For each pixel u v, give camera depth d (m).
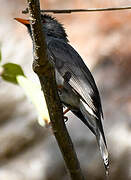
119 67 14.42
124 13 15.64
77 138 12.98
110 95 13.68
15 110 14.91
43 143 13.75
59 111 6.62
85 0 16.52
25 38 16.75
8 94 15.38
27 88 6.41
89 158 12.63
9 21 17.72
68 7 16.77
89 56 14.89
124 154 12.40
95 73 14.45
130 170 12.22
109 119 13.02
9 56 16.30
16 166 13.59
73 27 15.88
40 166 13.38
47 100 6.52
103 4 16.06
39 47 6.17
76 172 6.73
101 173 12.47
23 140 14.08
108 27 15.49
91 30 15.61
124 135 12.62
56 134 6.73
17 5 18.34
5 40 16.88
